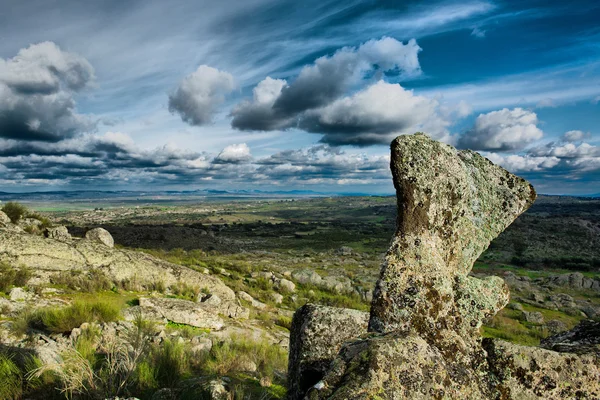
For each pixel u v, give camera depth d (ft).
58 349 21.26
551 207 464.24
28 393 16.01
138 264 45.98
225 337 30.83
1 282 32.83
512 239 195.00
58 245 41.86
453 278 10.28
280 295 63.41
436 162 10.68
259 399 17.26
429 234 10.41
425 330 9.39
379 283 10.02
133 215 642.22
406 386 7.20
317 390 7.14
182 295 43.65
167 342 22.58
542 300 87.40
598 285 107.14
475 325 9.79
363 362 7.38
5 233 40.52
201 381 18.54
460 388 8.04
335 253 177.88
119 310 31.24
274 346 29.78
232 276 70.44
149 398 16.34
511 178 11.66
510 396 8.80
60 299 32.60
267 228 383.24
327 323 11.62
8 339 22.27
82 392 15.44
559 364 9.11
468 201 10.99
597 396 8.93
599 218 250.98
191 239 133.39
